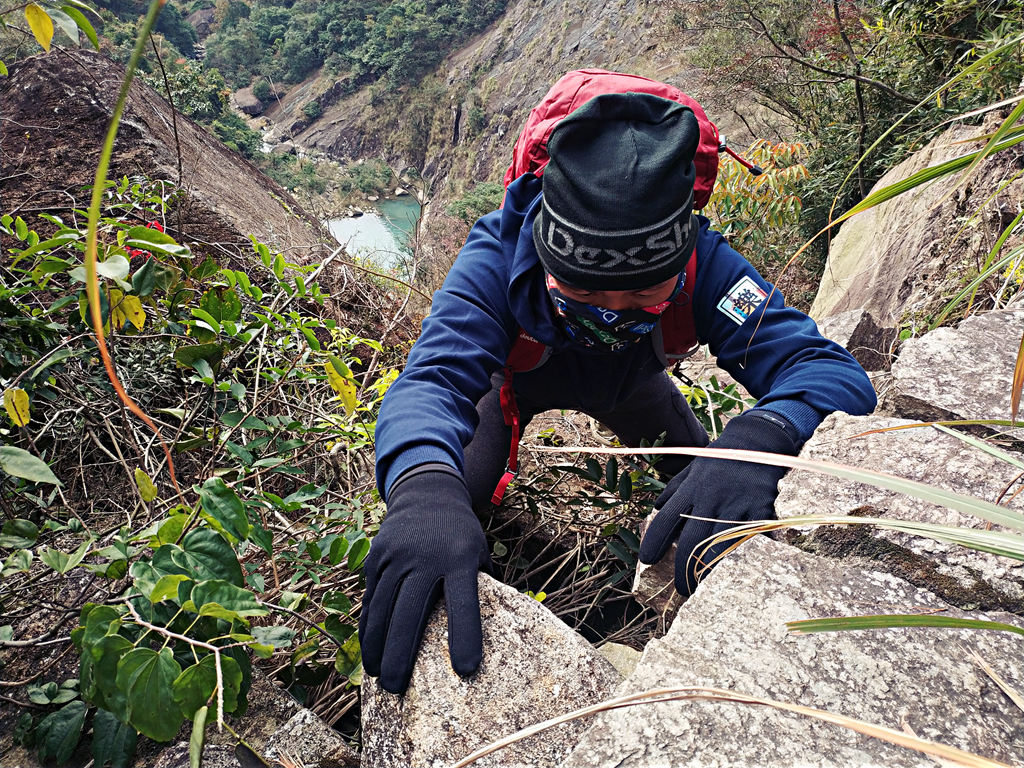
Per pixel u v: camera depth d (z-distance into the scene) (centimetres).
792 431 125
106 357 44
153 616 100
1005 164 337
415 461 117
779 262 741
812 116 965
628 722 76
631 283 122
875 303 417
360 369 280
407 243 422
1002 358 132
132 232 134
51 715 105
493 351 144
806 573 93
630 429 194
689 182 120
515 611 101
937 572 90
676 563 115
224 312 158
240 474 152
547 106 148
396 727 92
